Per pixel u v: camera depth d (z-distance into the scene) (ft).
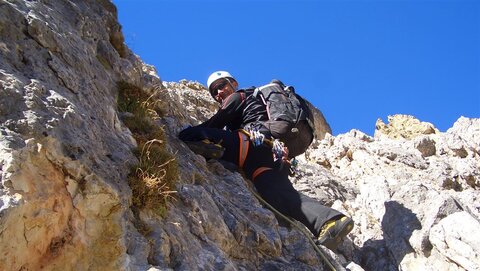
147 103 22.86
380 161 38.32
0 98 14.82
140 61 26.32
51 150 14.56
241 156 24.93
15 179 13.30
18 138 14.08
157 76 29.22
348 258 26.16
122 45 25.18
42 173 14.10
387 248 26.55
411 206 27.25
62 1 22.06
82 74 19.17
